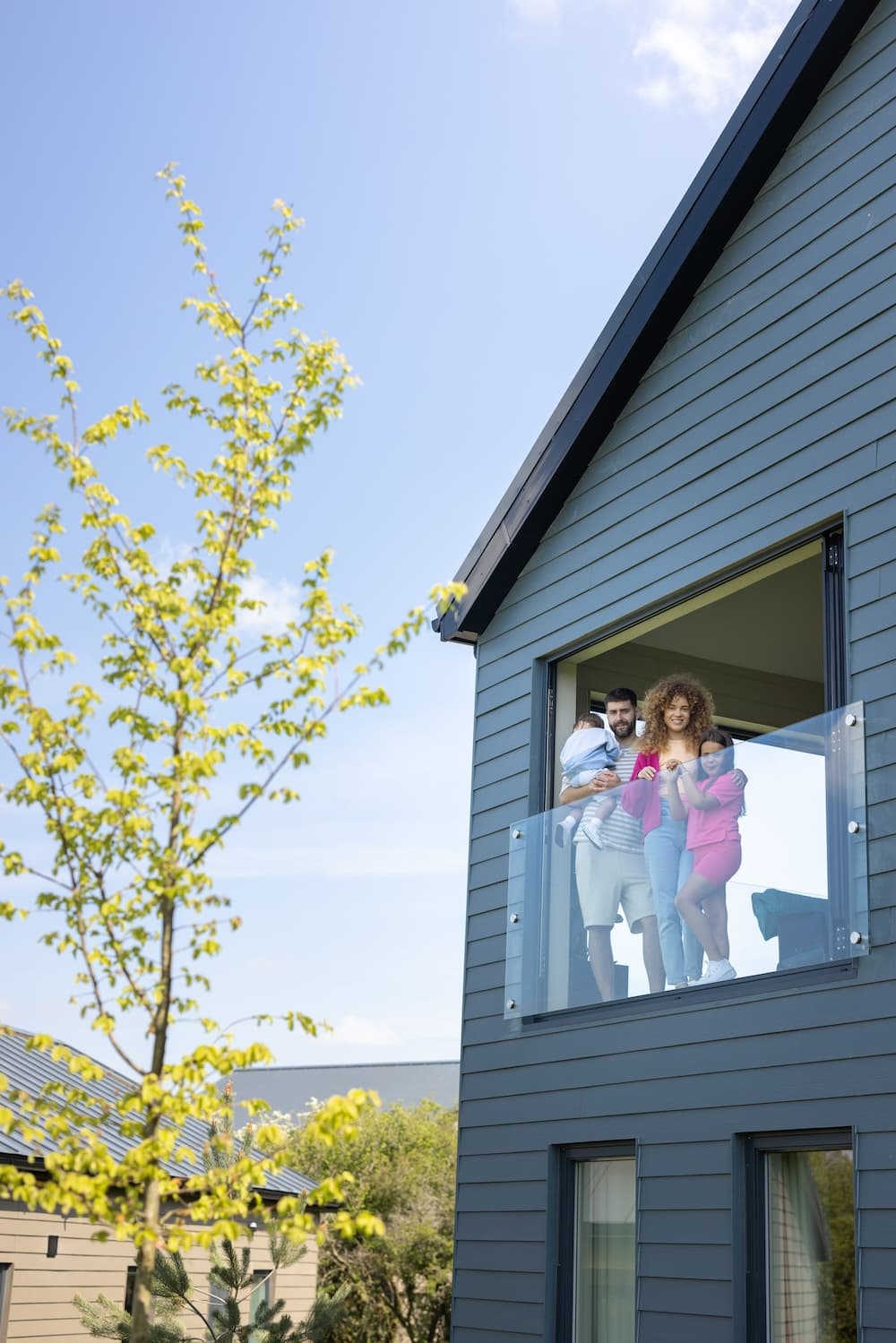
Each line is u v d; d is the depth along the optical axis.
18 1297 13.53
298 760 5.72
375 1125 24.44
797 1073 6.22
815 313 7.17
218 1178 5.22
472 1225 8.12
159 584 5.80
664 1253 6.71
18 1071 14.99
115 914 5.48
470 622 9.44
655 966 7.34
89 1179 4.96
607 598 8.34
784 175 7.58
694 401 7.92
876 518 6.49
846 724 6.35
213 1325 12.76
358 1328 22.45
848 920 6.15
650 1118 7.00
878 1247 5.62
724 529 7.50
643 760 8.00
